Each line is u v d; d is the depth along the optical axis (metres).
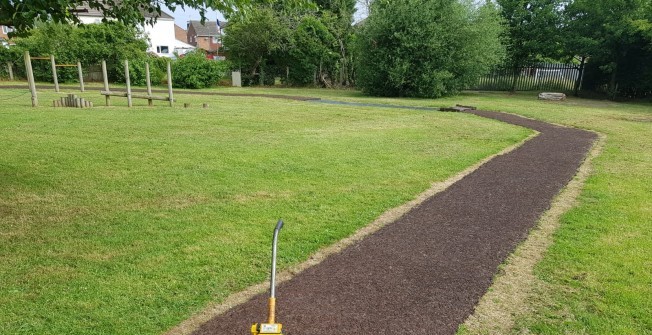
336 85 30.62
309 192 6.05
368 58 22.92
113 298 3.36
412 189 6.26
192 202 5.59
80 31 27.59
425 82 21.31
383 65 21.92
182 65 27.45
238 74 29.98
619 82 22.64
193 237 4.50
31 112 13.22
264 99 19.78
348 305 3.33
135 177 6.62
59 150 8.24
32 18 4.43
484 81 27.14
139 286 3.54
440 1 21.45
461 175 7.08
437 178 6.86
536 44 24.08
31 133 9.84
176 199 5.70
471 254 4.23
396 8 21.47
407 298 3.45
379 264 4.01
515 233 4.75
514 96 23.41
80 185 6.21
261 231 4.69
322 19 29.61
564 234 4.70
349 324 3.09
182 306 3.28
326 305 3.33
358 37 23.83
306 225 4.88
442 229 4.84
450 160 8.02
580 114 15.13
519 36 25.08
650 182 6.74
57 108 14.41
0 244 4.29
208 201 5.64
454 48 21.47
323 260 4.09
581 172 7.35
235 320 3.12
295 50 29.45
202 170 7.06
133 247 4.25
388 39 22.23
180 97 20.31
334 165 7.50
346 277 3.76
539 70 26.44
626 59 22.14
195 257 4.06
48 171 6.87
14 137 9.35
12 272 3.74
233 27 28.88
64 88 23.25
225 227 4.78
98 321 3.07
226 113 14.15
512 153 8.73
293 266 3.97
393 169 7.31
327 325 3.07
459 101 19.97
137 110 14.49
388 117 13.88
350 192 6.08
